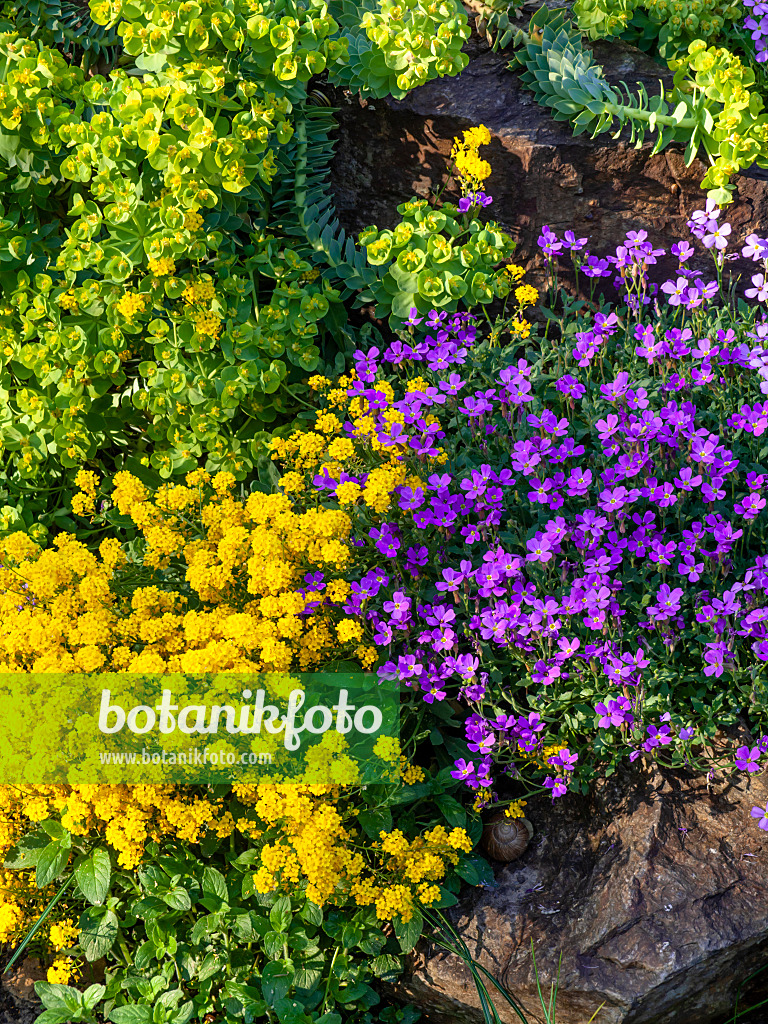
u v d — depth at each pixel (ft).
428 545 2.91
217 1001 2.65
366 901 2.59
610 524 2.80
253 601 2.82
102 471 3.58
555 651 2.77
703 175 3.61
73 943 2.77
